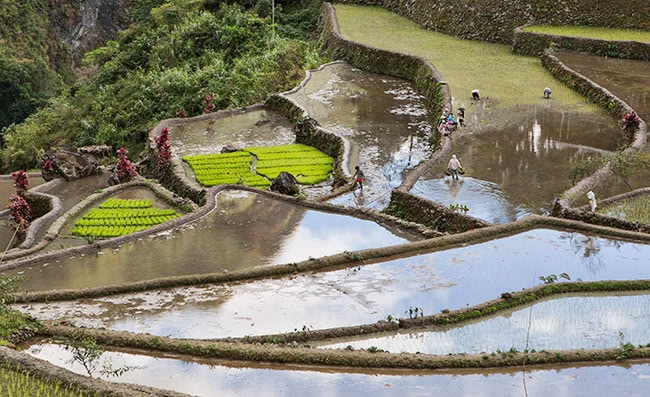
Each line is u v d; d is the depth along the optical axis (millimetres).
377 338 24078
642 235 31125
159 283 27969
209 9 86750
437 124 46750
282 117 55125
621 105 46562
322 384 21281
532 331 24359
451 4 69625
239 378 21609
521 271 28672
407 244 30734
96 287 27672
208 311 26125
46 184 46000
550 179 37938
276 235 33500
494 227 31906
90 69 129875
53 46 125562
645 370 22016
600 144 42438
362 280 28297
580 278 27938
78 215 39219
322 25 77438
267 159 46094
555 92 52062
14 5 119375
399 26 72750
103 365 22344
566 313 25531
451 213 33688
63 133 70938
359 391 20906
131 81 71812
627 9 62688
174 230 34375
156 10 89688
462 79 55094
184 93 64500
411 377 21641
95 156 56750
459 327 24719
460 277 28312
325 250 31625
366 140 47031
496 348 23375
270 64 64312
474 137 44062
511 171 39125
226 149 48094
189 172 44375
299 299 26859
